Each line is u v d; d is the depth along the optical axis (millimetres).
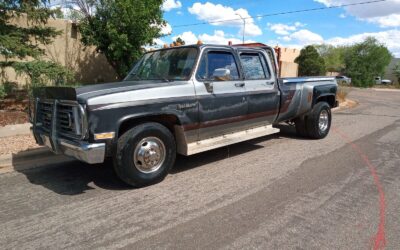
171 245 3242
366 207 4113
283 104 6875
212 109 5383
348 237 3398
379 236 3418
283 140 7898
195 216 3852
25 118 8453
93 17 13227
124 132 4586
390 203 4238
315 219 3785
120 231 3510
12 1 9266
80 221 3734
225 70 5062
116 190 4656
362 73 51969
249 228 3576
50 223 3691
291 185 4859
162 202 4242
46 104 4879
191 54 5375
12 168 5625
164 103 4734
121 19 12688
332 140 7965
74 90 4113
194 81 5145
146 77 5719
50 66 9586
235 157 6359
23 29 9734
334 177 5230
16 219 3791
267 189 4695
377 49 60000
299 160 6180
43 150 6309
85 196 4453
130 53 13312
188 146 5199
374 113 13773
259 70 6395
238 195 4473
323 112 8008
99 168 5633
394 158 6371
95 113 4141
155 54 5984
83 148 4121
